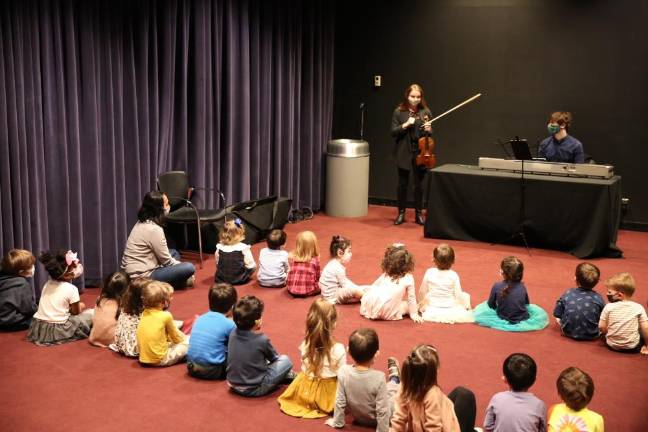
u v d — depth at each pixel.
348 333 4.87
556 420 3.10
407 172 8.03
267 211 7.26
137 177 6.18
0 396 3.95
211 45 6.96
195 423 3.69
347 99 9.16
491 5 8.32
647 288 5.93
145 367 4.32
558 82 8.19
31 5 5.18
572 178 6.91
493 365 4.43
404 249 5.13
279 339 4.78
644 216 8.05
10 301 4.78
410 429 3.13
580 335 4.78
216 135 7.14
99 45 5.71
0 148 5.09
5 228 5.18
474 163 8.72
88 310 4.89
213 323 4.15
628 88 7.92
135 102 6.08
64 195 5.54
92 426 3.65
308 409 3.79
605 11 7.88
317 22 8.54
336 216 8.52
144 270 5.50
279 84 7.93
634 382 4.21
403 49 8.80
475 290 5.84
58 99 5.45
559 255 6.84
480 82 8.52
